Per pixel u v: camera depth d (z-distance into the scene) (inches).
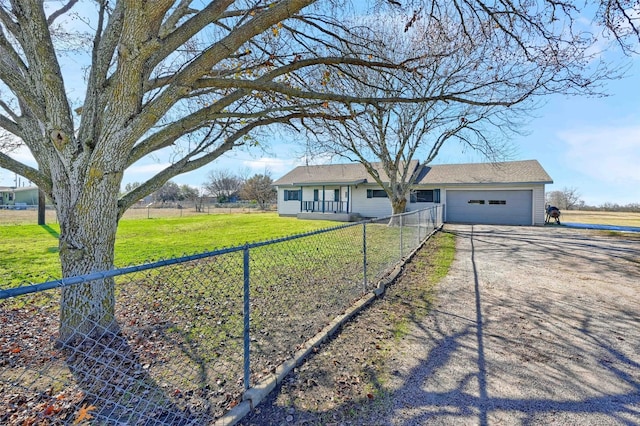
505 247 359.6
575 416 81.7
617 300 176.4
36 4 103.7
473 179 723.4
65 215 112.2
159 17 96.2
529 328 138.7
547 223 676.7
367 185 829.2
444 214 738.8
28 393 88.5
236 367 104.0
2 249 329.1
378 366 106.7
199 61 107.7
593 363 109.3
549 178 649.0
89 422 77.4
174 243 368.2
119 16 122.6
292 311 153.2
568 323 144.3
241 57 181.8
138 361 106.6
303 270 229.9
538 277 226.8
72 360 104.7
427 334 132.2
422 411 83.8
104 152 106.1
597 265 266.4
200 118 129.4
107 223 114.1
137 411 81.6
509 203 686.5
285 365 103.0
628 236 458.0
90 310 111.7
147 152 126.6
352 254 285.6
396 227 423.2
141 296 175.6
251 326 136.4
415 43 239.3
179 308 156.8
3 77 109.0
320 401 88.4
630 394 91.4
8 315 144.3
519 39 180.9
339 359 111.3
